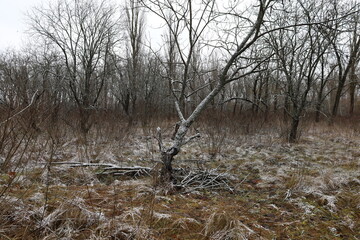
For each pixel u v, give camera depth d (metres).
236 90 12.00
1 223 2.46
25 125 3.64
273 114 11.99
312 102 10.38
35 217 2.68
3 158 4.16
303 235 2.91
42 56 12.20
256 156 6.91
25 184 3.71
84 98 9.86
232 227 2.88
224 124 9.78
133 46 15.41
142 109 11.86
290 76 8.75
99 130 8.23
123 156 6.48
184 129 4.29
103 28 11.65
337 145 8.68
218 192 4.22
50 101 5.32
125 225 2.71
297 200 3.89
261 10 3.98
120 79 15.94
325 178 4.65
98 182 4.45
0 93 4.32
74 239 2.46
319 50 8.19
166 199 3.66
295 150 7.79
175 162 6.04
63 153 5.98
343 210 3.59
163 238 2.67
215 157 6.69
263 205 3.72
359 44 11.24
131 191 3.94
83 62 10.91
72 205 2.95
